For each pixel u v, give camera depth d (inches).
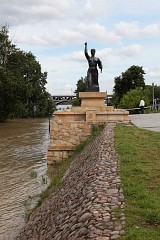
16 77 2795.3
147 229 225.0
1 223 475.8
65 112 903.7
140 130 736.3
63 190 431.5
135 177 346.9
